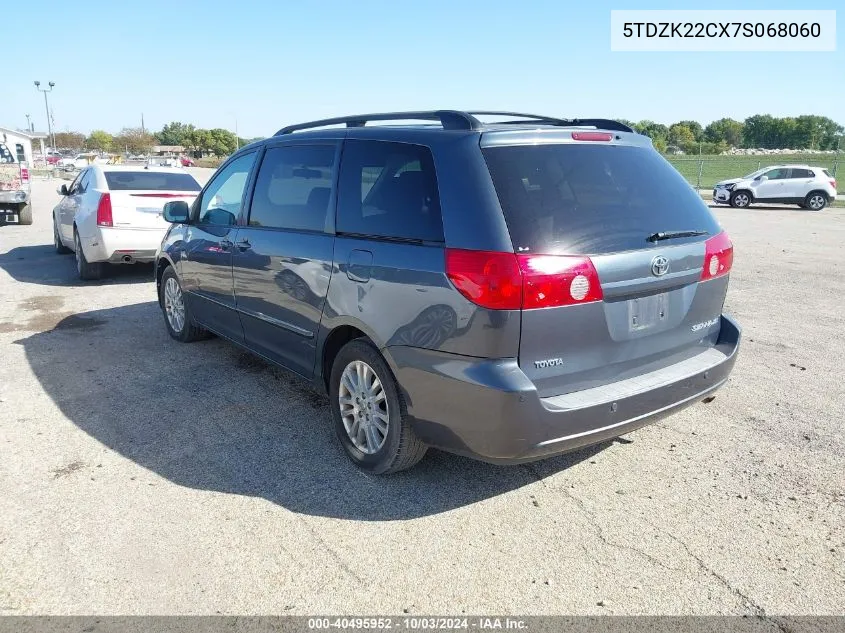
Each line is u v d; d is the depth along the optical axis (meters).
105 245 8.41
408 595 2.74
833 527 3.21
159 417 4.49
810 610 2.65
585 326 3.07
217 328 5.35
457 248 3.02
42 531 3.15
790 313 7.42
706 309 3.67
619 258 3.11
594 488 3.57
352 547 3.05
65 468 3.77
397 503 3.42
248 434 4.23
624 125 3.76
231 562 2.94
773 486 3.58
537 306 2.91
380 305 3.37
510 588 2.78
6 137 15.88
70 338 6.36
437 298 3.09
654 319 3.35
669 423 4.39
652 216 3.36
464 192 3.07
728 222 19.52
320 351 3.91
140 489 3.55
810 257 11.73
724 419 4.45
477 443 3.07
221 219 5.07
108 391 4.97
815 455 3.94
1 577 2.81
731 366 3.73
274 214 4.36
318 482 3.63
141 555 2.98
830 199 25.67
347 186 3.74
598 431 3.13
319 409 4.64
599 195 3.23
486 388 2.93
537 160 3.18
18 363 5.60
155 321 7.02
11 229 15.41
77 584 2.79
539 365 2.99
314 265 3.83
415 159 3.37
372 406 3.62
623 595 2.73
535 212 3.00
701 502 3.43
